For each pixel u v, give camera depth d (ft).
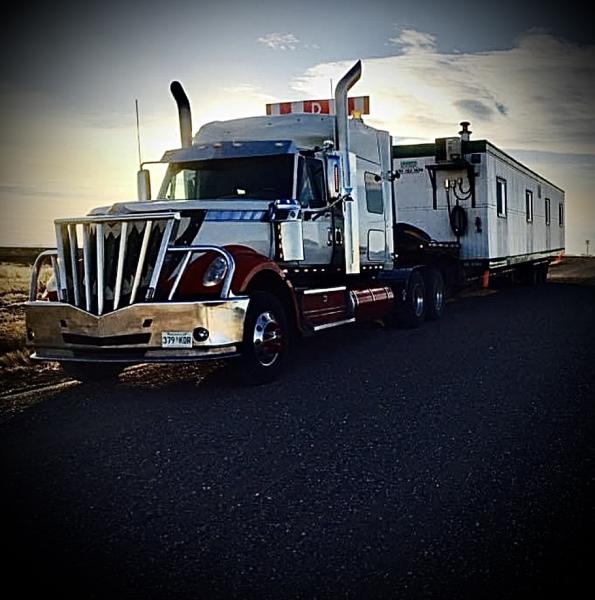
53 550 12.12
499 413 20.27
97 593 10.61
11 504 14.32
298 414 20.93
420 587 10.50
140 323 23.29
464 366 27.61
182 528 12.91
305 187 30.32
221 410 21.72
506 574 10.82
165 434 19.25
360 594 10.36
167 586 10.77
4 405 23.40
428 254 48.78
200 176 30.76
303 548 11.91
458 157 52.01
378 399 22.50
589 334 35.68
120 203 27.20
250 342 24.80
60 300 24.56
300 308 28.12
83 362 25.38
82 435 19.39
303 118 32.94
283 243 28.09
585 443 17.26
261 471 15.93
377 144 39.40
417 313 41.75
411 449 17.17
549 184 80.79
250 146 30.40
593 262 145.18
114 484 15.37
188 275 23.65
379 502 13.85
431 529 12.51
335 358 30.83
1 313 49.47
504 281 74.64
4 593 10.64
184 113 34.86
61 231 24.52
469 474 15.29
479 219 52.95
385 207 40.63
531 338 34.68
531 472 15.30
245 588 10.64
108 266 23.81
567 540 11.94
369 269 38.55
